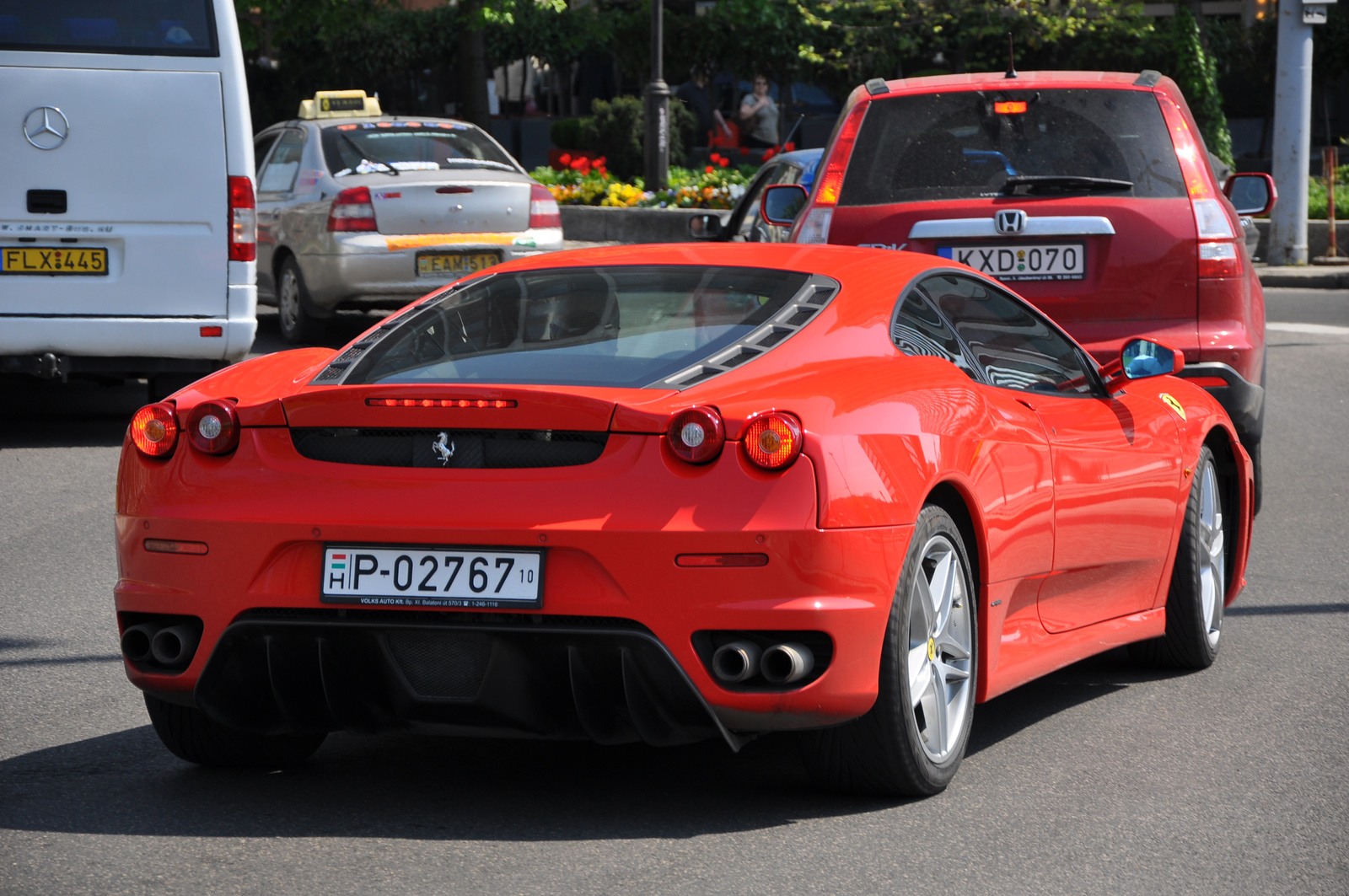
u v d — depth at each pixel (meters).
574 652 6.21
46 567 11.73
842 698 6.30
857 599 6.27
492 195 22.25
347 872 6.02
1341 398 19.88
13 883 5.89
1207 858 6.20
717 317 7.09
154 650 6.64
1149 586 8.96
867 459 6.39
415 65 48.81
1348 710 8.40
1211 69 42.31
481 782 7.22
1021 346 8.38
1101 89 12.26
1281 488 14.89
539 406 6.26
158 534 6.67
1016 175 12.03
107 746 7.77
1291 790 7.06
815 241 12.20
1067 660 8.15
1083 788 7.09
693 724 6.31
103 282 16.33
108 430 17.92
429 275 21.95
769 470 6.16
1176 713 8.40
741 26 45.38
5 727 8.08
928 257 8.15
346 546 6.38
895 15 45.12
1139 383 9.57
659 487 6.17
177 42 16.39
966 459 7.02
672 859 6.18
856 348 7.01
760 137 46.47
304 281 22.47
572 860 6.16
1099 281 11.72
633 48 46.62
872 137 12.34
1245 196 13.37
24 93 16.12
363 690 6.50
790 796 6.96
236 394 6.98
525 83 53.16
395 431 6.46
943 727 6.96
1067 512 7.94
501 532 6.21
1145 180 11.91
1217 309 11.71
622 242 35.75
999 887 5.89
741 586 6.12
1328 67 48.41
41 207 16.19
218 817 6.70
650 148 38.41
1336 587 11.27
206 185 16.47
